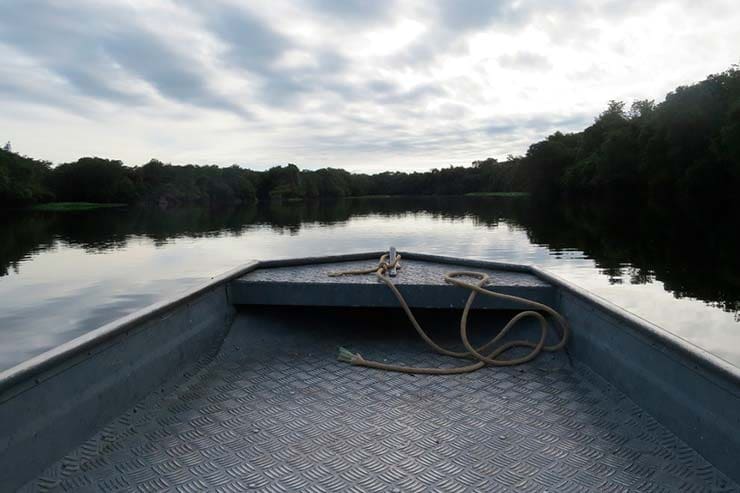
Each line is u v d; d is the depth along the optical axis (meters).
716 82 42.31
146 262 24.19
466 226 41.56
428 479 1.80
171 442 2.04
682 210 43.16
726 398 1.67
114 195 99.44
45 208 91.56
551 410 2.32
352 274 3.62
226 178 114.94
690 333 9.87
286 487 1.75
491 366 2.90
